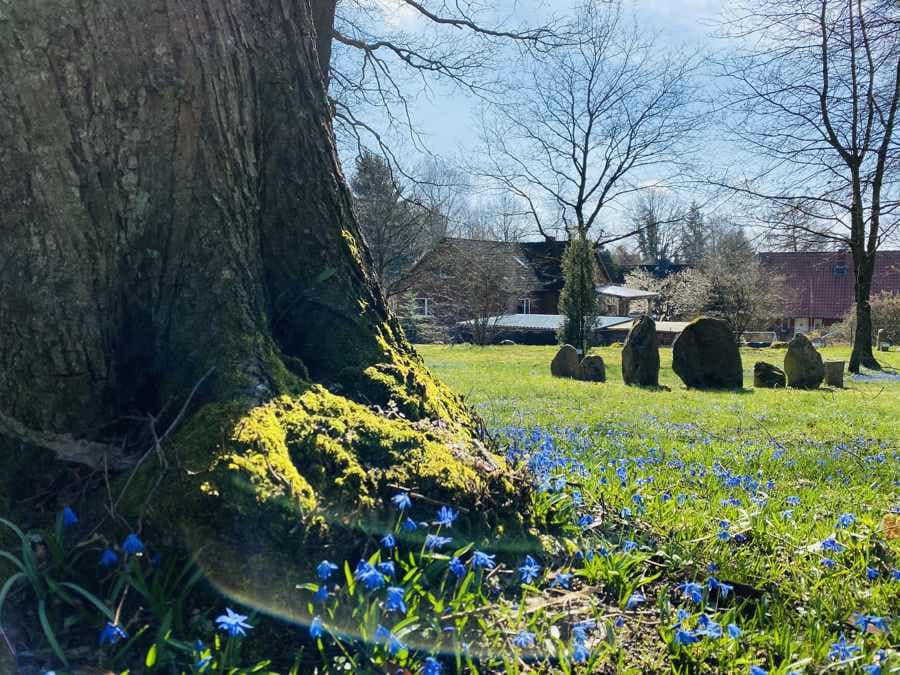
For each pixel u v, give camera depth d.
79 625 2.47
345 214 4.10
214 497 2.57
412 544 2.88
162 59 3.17
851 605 3.30
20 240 2.95
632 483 5.23
